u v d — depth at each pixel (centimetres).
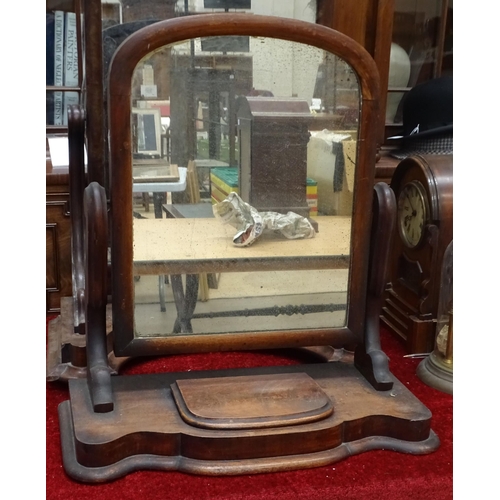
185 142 112
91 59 139
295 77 114
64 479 105
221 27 105
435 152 190
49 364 143
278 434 108
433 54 214
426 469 111
